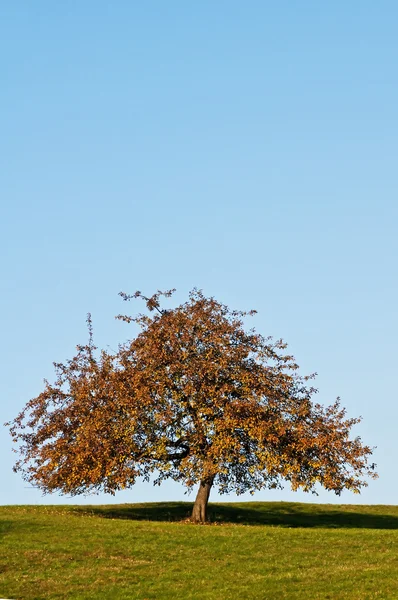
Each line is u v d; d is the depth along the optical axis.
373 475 56.16
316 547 45.59
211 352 56.38
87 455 55.03
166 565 41.25
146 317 59.72
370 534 49.53
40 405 60.16
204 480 57.06
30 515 54.91
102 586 37.47
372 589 36.62
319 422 57.00
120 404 55.44
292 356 59.41
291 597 35.53
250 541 46.47
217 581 38.22
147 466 56.66
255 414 54.53
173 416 55.16
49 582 38.03
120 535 47.28
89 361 61.38
